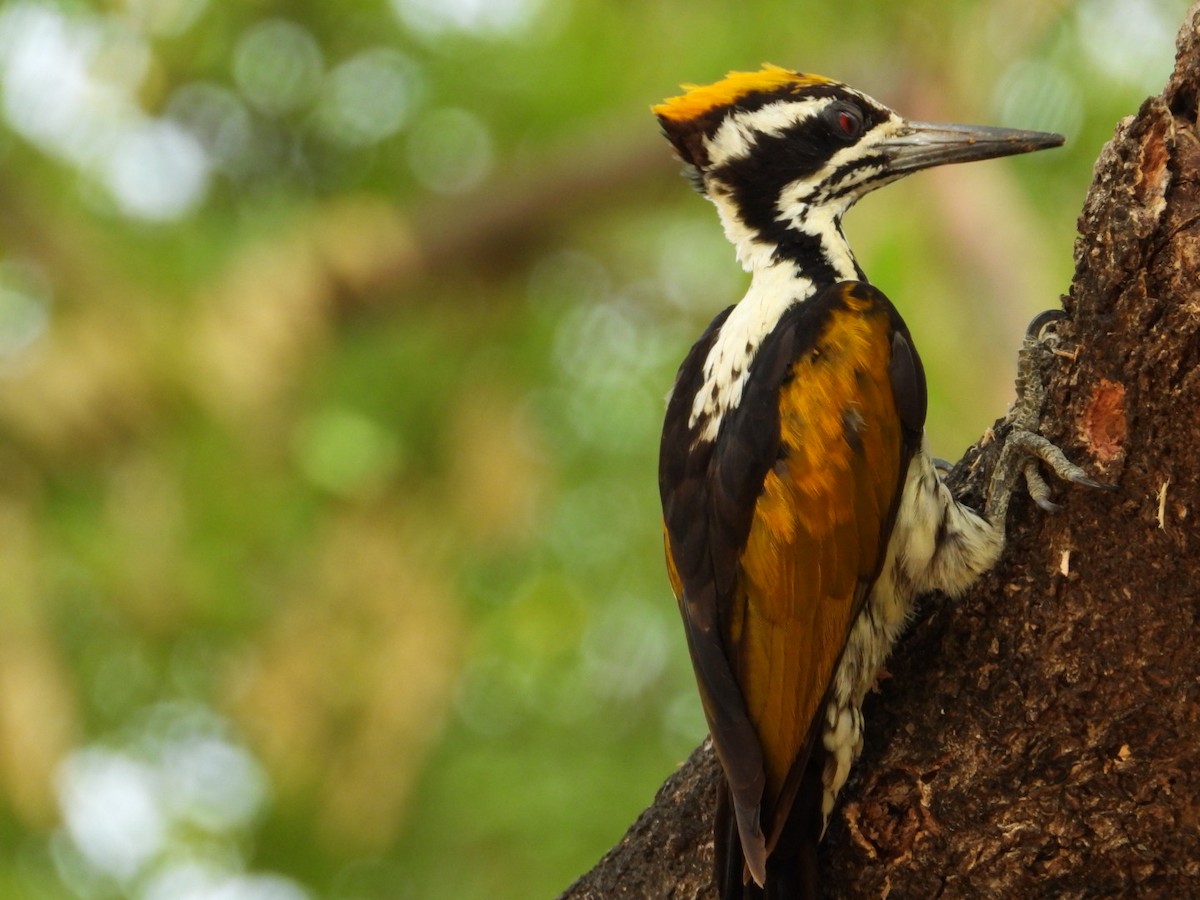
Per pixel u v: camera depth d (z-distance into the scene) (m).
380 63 16.28
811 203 7.80
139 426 14.44
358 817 14.27
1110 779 5.91
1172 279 5.56
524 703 14.89
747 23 14.24
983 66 13.21
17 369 14.14
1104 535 5.84
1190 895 5.99
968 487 6.67
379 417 15.72
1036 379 6.36
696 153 8.02
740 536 6.47
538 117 16.33
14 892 14.08
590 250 16.36
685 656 14.76
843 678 6.38
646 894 6.89
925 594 6.40
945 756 6.21
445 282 16.09
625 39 15.64
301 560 14.87
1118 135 5.75
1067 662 5.93
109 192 15.01
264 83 15.99
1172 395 5.59
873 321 6.70
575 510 15.41
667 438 7.02
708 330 7.46
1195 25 5.68
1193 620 5.67
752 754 6.27
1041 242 13.65
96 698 14.84
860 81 13.84
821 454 6.43
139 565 14.32
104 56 14.45
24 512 14.00
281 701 14.36
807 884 6.34
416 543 15.15
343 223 15.55
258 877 14.95
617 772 14.20
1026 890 6.16
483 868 13.98
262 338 14.76
